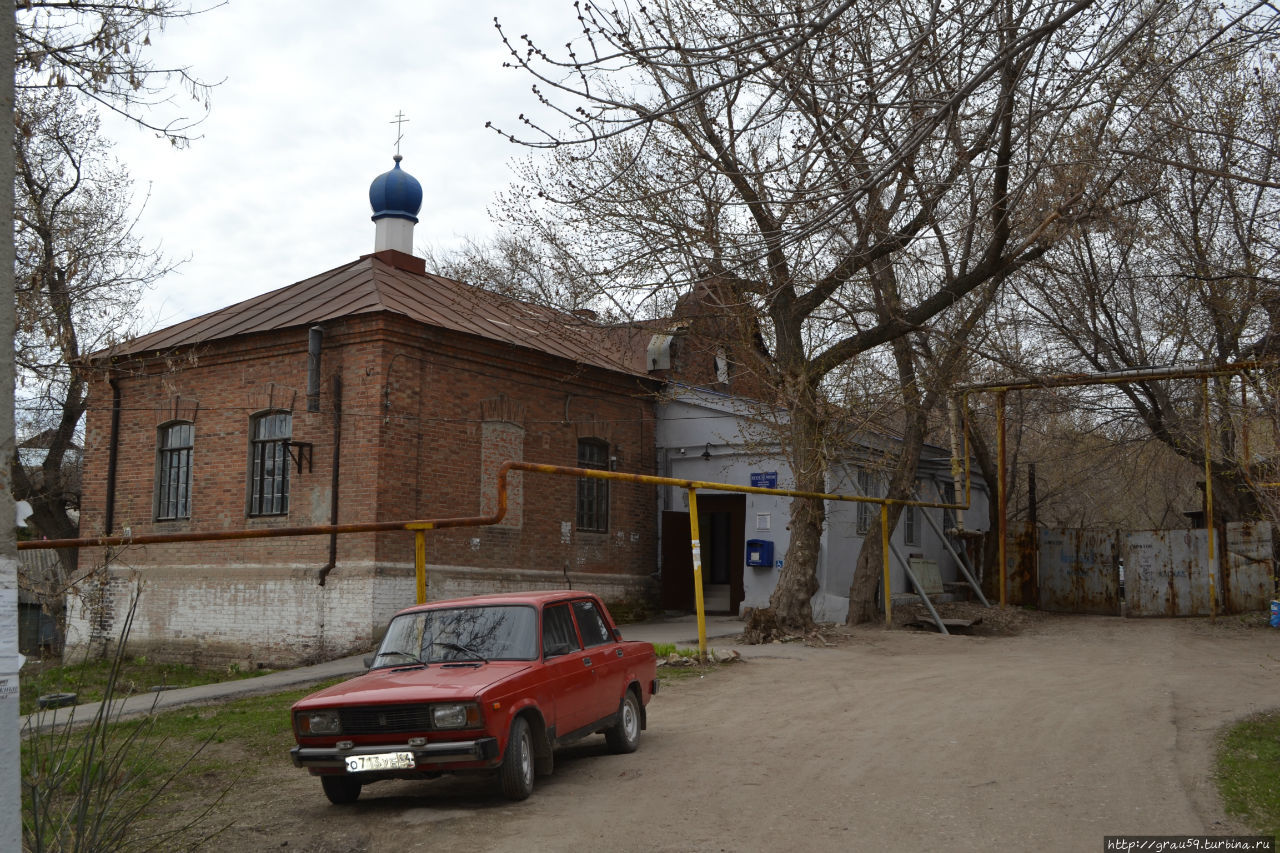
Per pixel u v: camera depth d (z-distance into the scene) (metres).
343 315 18.56
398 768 7.65
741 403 23.12
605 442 23.27
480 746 7.58
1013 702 11.73
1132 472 33.59
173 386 20.39
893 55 7.35
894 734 9.99
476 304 20.39
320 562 18.44
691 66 6.91
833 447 19.55
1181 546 23.89
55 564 22.41
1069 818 6.88
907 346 21.02
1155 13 7.91
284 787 9.08
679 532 24.11
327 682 15.04
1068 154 13.59
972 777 8.12
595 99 7.14
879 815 7.10
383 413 18.20
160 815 8.06
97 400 21.92
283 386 19.45
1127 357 22.91
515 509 20.81
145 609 20.48
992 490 27.48
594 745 10.39
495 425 20.56
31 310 13.60
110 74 9.81
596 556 22.69
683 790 8.07
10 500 3.36
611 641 10.09
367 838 7.25
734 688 13.38
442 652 8.88
